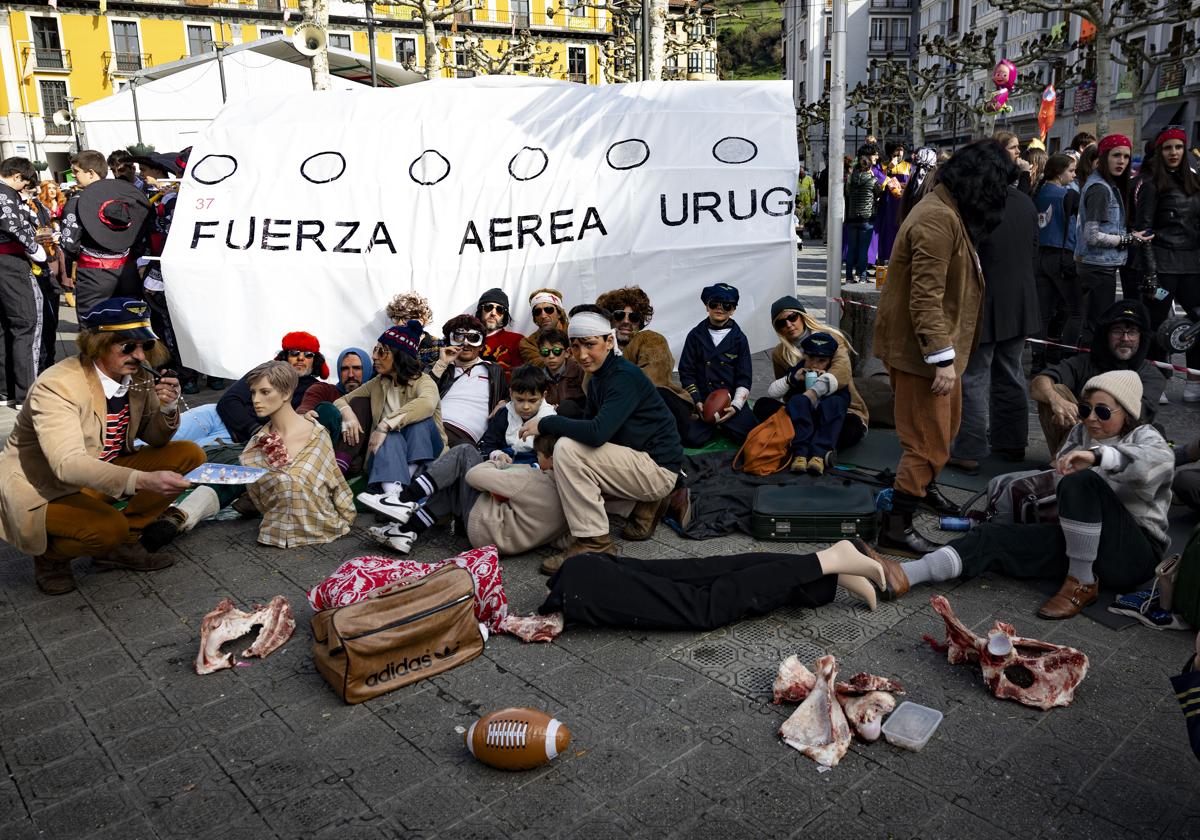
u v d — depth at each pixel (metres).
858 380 6.38
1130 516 3.55
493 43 48.34
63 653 3.46
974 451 5.17
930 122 53.50
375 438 4.74
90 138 16.56
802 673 2.99
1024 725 2.83
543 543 4.27
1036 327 5.05
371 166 6.50
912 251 3.91
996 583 3.83
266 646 3.40
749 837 2.35
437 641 3.21
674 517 4.60
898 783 2.56
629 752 2.73
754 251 6.43
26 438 3.82
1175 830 2.35
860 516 4.28
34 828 2.46
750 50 70.69
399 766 2.70
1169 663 3.17
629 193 6.41
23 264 7.38
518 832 2.39
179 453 4.46
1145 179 6.48
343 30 44.62
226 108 6.77
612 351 4.24
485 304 5.97
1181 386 6.95
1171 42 29.27
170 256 6.43
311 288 6.41
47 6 40.84
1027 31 43.62
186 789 2.62
